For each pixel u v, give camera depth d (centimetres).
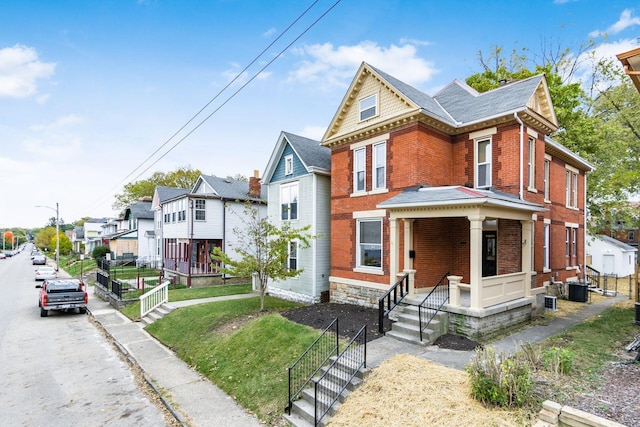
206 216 2597
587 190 2331
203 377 905
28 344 1221
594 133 2147
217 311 1366
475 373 547
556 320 1121
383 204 1118
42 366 1003
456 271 1275
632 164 2181
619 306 1364
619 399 514
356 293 1365
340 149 1477
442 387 588
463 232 1259
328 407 622
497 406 514
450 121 1249
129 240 4172
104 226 5812
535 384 571
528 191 1166
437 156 1243
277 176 1852
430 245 1212
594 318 1142
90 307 1872
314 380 704
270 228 1370
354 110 1416
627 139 2131
